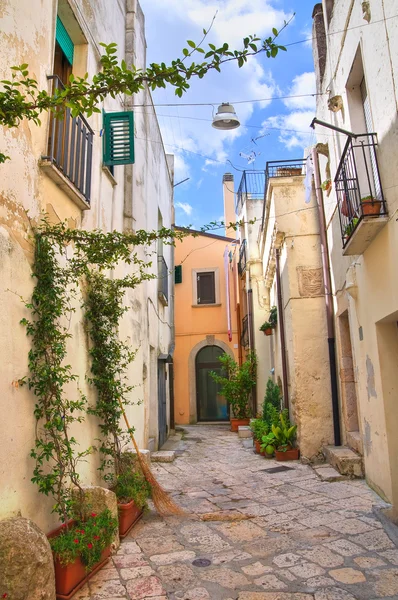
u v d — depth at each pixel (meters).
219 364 18.31
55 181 4.65
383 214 4.84
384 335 5.53
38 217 4.24
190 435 13.72
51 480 3.69
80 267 4.59
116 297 5.92
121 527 4.78
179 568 3.96
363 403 6.47
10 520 3.17
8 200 3.71
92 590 3.57
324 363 8.80
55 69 5.68
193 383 18.03
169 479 7.58
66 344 4.81
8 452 3.42
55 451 3.97
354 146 5.12
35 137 4.25
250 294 15.11
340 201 6.22
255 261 15.02
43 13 4.51
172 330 15.41
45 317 3.97
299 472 7.70
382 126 4.86
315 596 3.38
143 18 9.50
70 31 5.79
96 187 6.31
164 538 4.73
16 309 3.69
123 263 7.55
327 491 6.31
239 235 17.81
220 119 8.12
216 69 2.80
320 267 9.08
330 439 8.54
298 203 9.37
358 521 4.96
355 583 3.56
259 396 14.54
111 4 7.42
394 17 4.37
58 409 3.94
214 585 3.62
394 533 4.54
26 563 2.96
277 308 11.26
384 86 4.72
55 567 3.45
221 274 18.91
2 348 3.45
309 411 8.64
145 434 8.83
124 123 6.87
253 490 6.64
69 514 3.85
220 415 18.00
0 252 3.50
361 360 6.43
